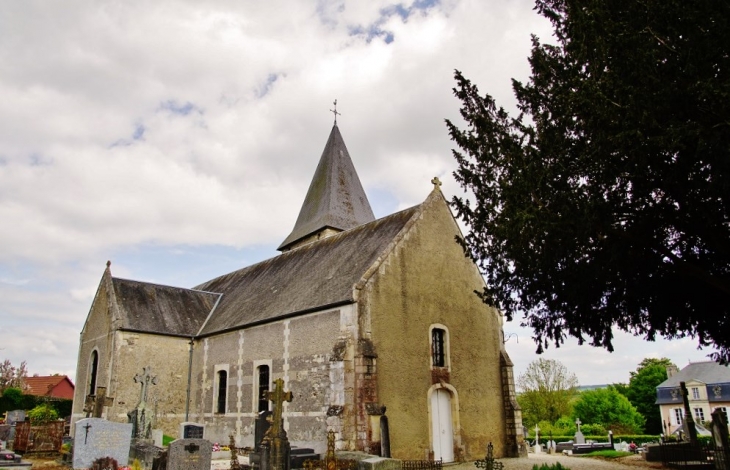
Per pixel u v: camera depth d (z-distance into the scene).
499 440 18.45
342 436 14.59
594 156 9.07
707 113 7.93
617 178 9.34
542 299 11.75
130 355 21.39
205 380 21.64
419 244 18.08
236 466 13.15
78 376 24.56
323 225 26.42
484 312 19.58
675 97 7.97
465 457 17.02
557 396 45.00
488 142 10.98
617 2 8.53
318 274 19.42
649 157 8.44
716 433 13.29
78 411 23.70
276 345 18.16
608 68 8.77
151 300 23.66
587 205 9.09
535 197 9.96
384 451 14.34
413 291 17.34
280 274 22.48
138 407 17.70
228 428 19.47
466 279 19.30
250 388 18.83
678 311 11.63
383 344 15.96
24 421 18.22
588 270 10.28
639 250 9.98
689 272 10.01
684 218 9.44
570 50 9.64
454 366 17.77
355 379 15.10
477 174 11.37
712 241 9.46
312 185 29.44
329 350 15.98
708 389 46.78
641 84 8.16
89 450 14.11
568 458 19.19
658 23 8.04
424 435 16.19
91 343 23.83
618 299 11.52
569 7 9.55
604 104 8.47
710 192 8.41
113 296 22.56
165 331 22.31
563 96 9.48
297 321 17.53
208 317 24.27
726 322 11.45
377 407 14.78
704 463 14.77
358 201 28.80
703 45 7.69
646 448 18.80
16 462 13.07
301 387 16.61
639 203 9.50
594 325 11.92
